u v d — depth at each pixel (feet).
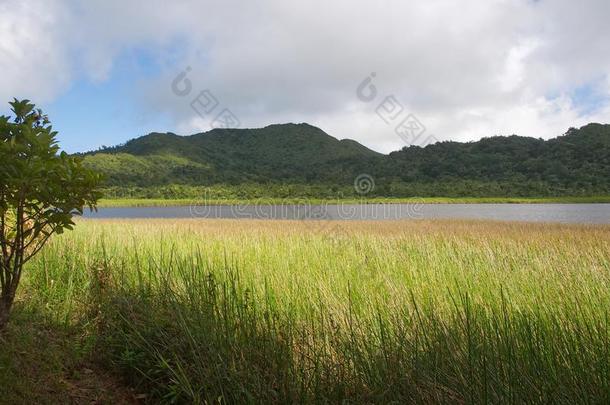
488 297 15.71
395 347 11.27
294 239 34.04
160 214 147.43
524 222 71.77
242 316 12.22
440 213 139.95
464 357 10.53
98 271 15.84
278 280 17.67
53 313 13.66
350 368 10.67
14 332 10.93
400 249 29.37
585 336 11.48
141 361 10.88
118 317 12.61
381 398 9.66
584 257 25.53
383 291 16.94
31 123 10.39
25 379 9.15
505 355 10.26
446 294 15.92
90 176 10.80
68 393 9.53
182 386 9.58
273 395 9.78
